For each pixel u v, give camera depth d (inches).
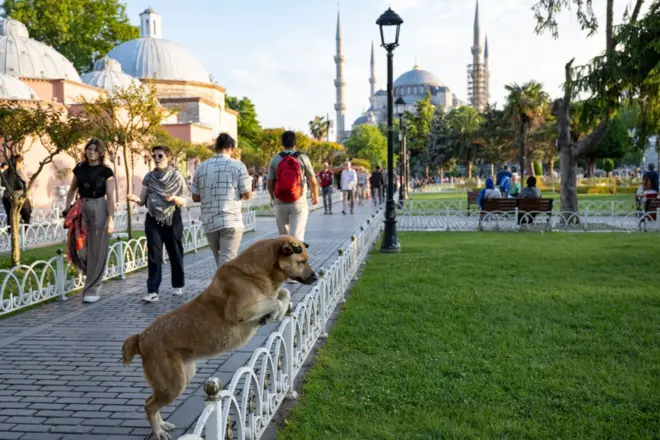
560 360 196.4
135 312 280.2
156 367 137.9
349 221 768.9
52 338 237.0
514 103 1764.3
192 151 1195.3
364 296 298.0
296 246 149.5
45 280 340.5
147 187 299.0
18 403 170.6
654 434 141.6
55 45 1857.8
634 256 416.2
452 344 215.3
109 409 166.1
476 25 6378.0
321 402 164.2
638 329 231.0
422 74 6988.2
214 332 140.6
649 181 731.4
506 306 271.6
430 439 141.3
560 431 144.7
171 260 312.3
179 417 160.4
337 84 6530.5
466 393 169.5
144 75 1892.2
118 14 2014.0
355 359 201.5
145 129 601.0
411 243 530.9
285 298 156.0
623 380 176.6
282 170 300.5
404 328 237.0
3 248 525.3
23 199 390.3
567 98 691.4
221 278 144.1
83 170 297.9
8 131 407.5
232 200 268.7
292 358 172.6
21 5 1740.9
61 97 1253.1
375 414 156.0
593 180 1749.5
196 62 2058.3
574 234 600.7
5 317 272.5
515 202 666.2
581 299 282.8
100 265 302.8
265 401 150.5
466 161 3026.6
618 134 2241.6
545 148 2357.3
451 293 301.3
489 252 456.1
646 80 568.7
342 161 2532.0
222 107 1985.7
